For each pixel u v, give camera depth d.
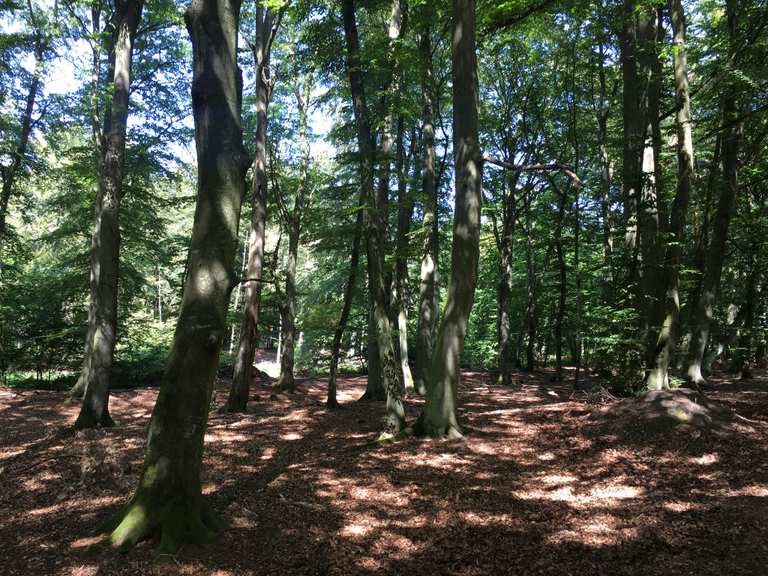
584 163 20.66
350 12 10.20
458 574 4.46
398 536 5.26
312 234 16.12
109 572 4.34
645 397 9.69
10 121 18.94
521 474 7.28
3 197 19.36
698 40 15.35
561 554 4.78
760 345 22.77
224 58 5.10
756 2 14.73
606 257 17.50
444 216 22.16
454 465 7.73
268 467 7.86
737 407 11.95
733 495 6.04
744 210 19.03
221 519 5.44
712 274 16.55
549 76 19.12
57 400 15.48
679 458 7.53
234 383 13.62
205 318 4.92
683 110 13.13
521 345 28.39
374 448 8.79
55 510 5.99
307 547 4.97
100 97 14.48
